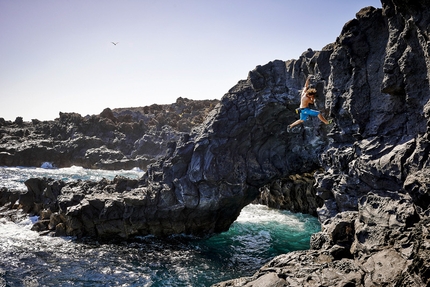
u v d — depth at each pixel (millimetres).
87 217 26219
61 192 29984
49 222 28359
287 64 24875
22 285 18500
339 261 13250
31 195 31703
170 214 27391
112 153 76000
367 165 15922
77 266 21156
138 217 26609
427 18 13078
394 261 11445
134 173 68062
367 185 16500
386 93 16000
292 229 31422
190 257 23312
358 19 17906
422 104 14500
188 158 28344
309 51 23047
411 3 13445
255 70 25375
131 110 118188
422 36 13539
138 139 84188
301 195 37844
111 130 85188
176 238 27562
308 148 26562
